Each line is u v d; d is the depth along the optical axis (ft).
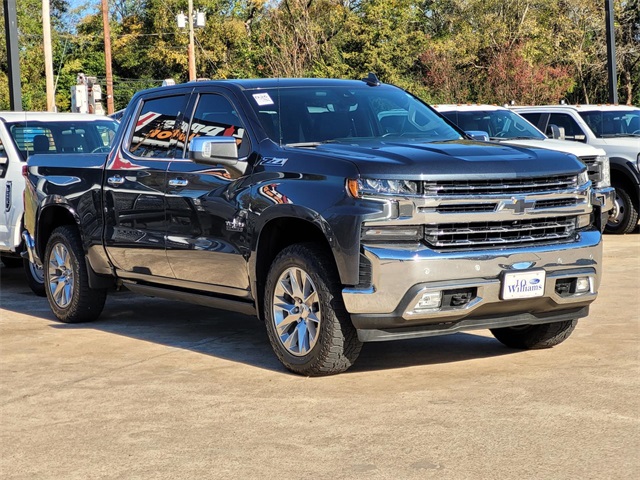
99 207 28.84
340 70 148.77
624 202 53.67
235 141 23.82
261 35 164.45
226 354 25.48
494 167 21.49
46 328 30.17
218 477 16.01
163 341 27.55
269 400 20.57
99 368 24.23
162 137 27.07
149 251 26.89
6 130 39.99
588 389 20.59
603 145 54.49
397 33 155.02
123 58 218.79
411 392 20.86
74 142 40.91
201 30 210.38
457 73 144.15
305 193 21.91
